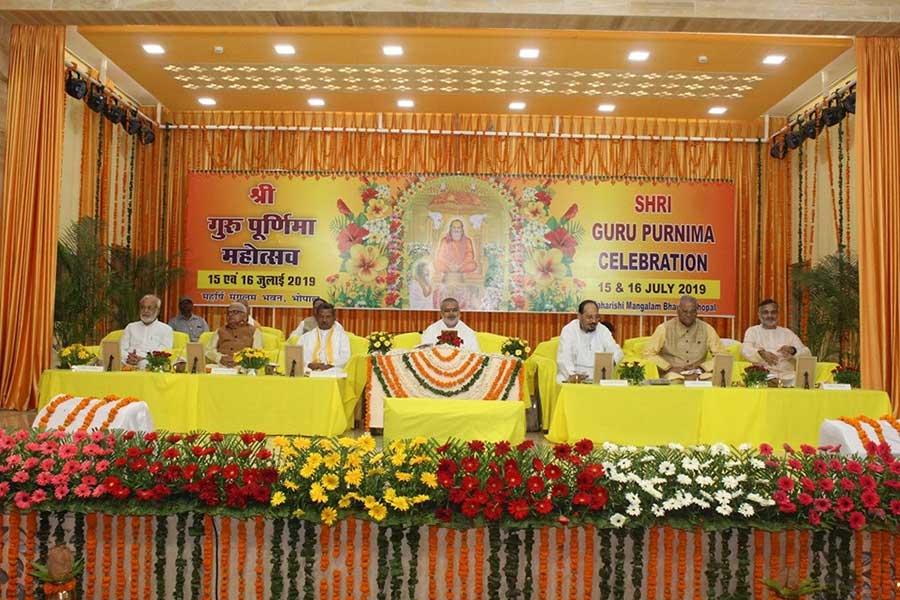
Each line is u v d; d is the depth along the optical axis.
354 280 10.79
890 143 7.23
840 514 2.76
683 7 6.86
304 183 10.84
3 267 7.53
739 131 10.82
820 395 5.60
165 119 10.88
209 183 10.84
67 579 2.56
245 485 2.78
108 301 9.34
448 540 2.80
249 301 10.80
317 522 2.75
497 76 9.05
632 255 10.76
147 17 7.16
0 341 7.48
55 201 7.61
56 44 7.63
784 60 8.34
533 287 10.77
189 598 2.85
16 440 3.08
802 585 2.62
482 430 4.71
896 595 2.79
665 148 10.80
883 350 7.11
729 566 2.83
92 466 2.92
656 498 2.82
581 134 10.79
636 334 10.82
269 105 10.50
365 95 9.95
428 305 10.76
